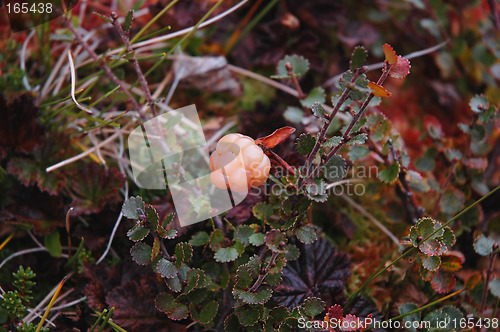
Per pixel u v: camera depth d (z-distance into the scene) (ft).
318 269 1.43
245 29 1.72
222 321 1.39
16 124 1.49
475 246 1.43
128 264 1.44
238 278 1.32
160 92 1.66
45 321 1.42
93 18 1.66
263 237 1.35
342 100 1.30
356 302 1.42
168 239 1.41
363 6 1.83
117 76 1.54
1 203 1.51
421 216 1.49
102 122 1.46
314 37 1.71
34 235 1.51
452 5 1.78
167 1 1.62
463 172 1.51
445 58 1.75
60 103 1.56
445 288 1.39
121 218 1.48
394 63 1.27
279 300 1.39
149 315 1.39
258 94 1.71
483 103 1.47
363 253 1.55
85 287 1.42
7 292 1.42
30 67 1.63
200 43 1.70
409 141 1.74
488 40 1.71
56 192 1.48
